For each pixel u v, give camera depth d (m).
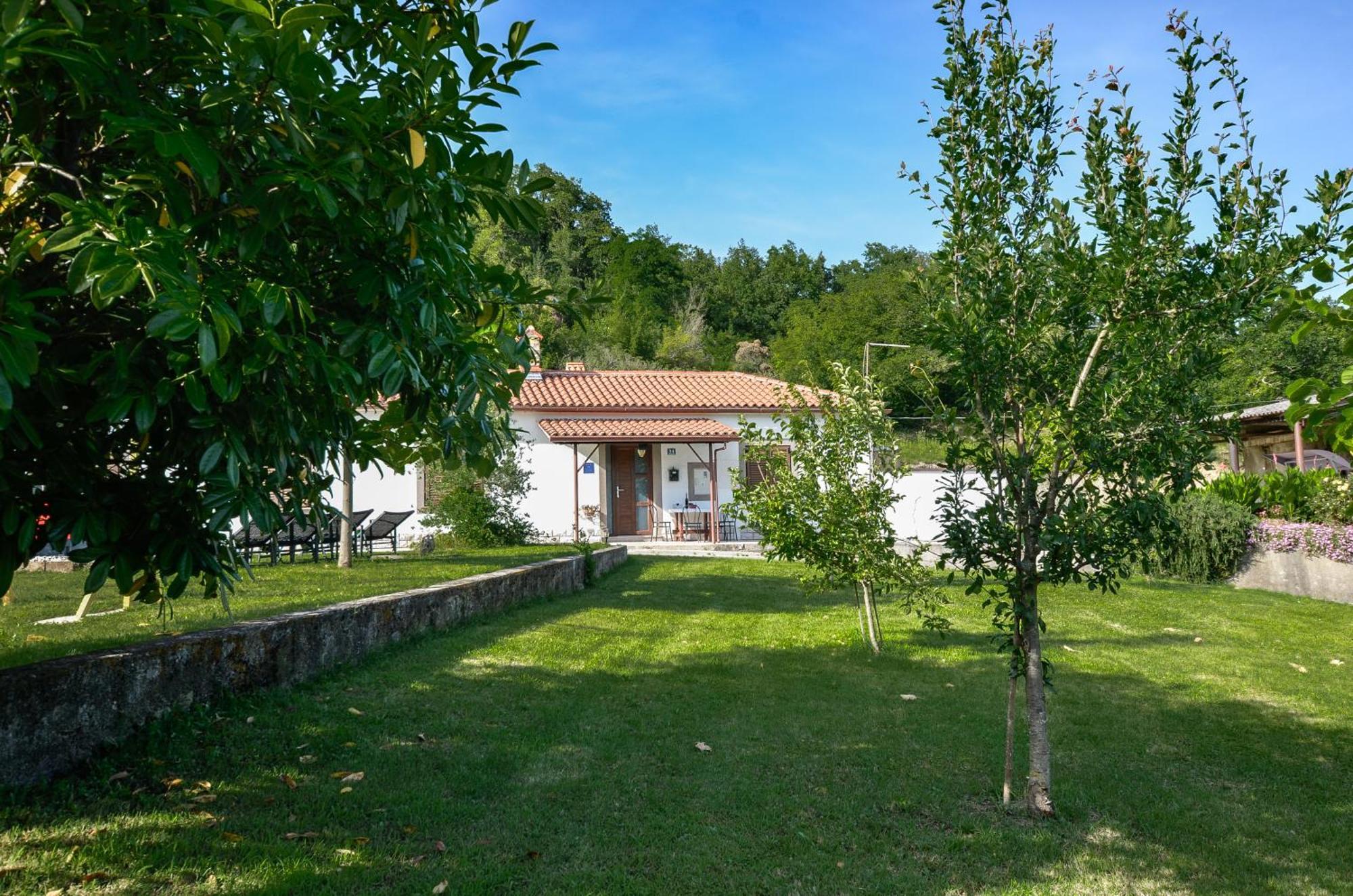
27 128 2.98
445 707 5.94
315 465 3.66
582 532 23.70
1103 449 4.34
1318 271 2.32
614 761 5.16
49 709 4.11
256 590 9.20
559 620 9.74
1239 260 4.12
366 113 3.01
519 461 22.53
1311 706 6.95
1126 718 6.55
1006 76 4.69
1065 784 5.13
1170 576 15.75
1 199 2.90
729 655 8.37
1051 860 4.12
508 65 3.23
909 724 6.18
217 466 3.14
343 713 5.56
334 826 4.00
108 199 2.87
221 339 2.39
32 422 2.93
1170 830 4.51
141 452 3.48
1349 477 14.60
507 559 14.66
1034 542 4.69
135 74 2.98
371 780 4.58
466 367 3.50
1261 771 5.47
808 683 7.30
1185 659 8.76
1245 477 16.86
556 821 4.26
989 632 9.95
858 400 8.56
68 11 2.29
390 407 4.20
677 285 68.31
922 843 4.25
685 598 12.45
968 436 4.79
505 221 3.80
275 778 4.48
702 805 4.57
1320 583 13.20
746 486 8.80
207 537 3.42
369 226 3.30
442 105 3.06
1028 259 4.69
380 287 3.21
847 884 3.79
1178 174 4.36
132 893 3.22
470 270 3.82
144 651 4.76
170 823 3.80
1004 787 4.86
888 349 48.72
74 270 2.21
